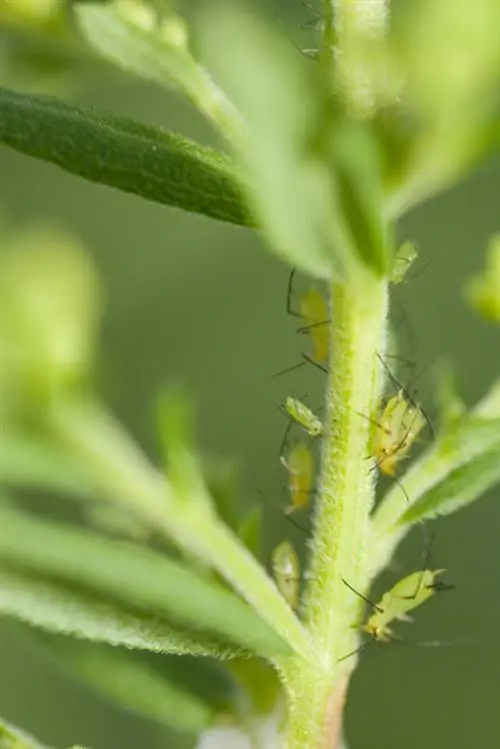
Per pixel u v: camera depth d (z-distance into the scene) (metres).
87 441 0.09
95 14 0.10
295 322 0.16
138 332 0.16
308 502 0.11
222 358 0.16
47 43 0.10
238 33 0.09
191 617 0.10
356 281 0.10
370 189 0.09
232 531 0.11
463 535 0.15
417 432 0.10
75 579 0.09
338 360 0.10
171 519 0.10
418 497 0.10
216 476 0.11
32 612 0.09
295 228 0.09
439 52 0.09
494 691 0.15
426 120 0.09
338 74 0.09
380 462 0.10
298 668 0.10
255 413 0.15
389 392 0.10
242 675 0.11
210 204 0.10
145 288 0.16
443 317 0.15
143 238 0.16
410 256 0.10
